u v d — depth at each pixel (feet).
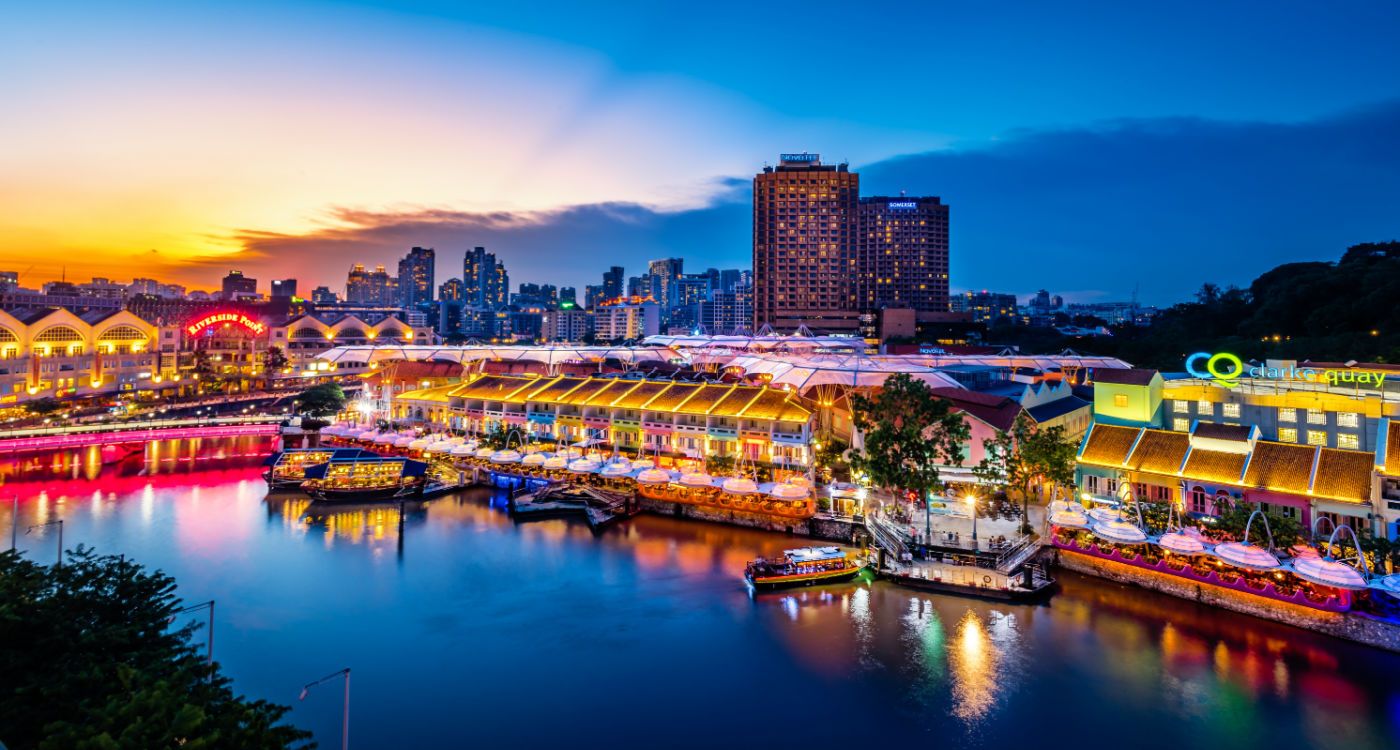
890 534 249.34
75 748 83.61
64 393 533.96
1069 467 245.45
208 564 252.42
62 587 136.77
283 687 173.88
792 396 324.39
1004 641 193.06
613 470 309.22
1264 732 154.71
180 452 431.02
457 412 412.36
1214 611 205.67
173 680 107.14
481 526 293.84
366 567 249.34
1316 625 190.08
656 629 202.69
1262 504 217.97
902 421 263.29
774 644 193.77
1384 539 192.44
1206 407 295.07
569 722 160.66
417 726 158.81
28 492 344.49
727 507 289.12
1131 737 153.89
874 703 167.22
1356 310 559.38
